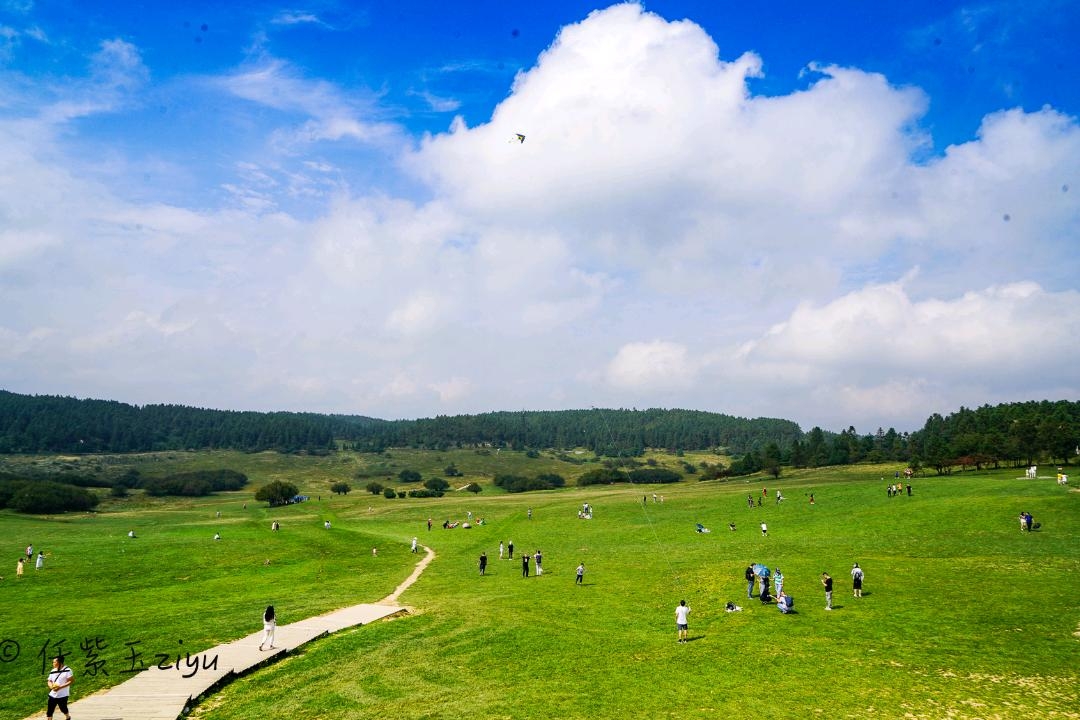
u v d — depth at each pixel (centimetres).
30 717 2331
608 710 2503
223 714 2430
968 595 4066
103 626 3750
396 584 5538
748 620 3828
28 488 15950
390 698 2619
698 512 10100
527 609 4253
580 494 17162
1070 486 8150
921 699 2567
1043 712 2422
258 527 10988
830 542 6397
